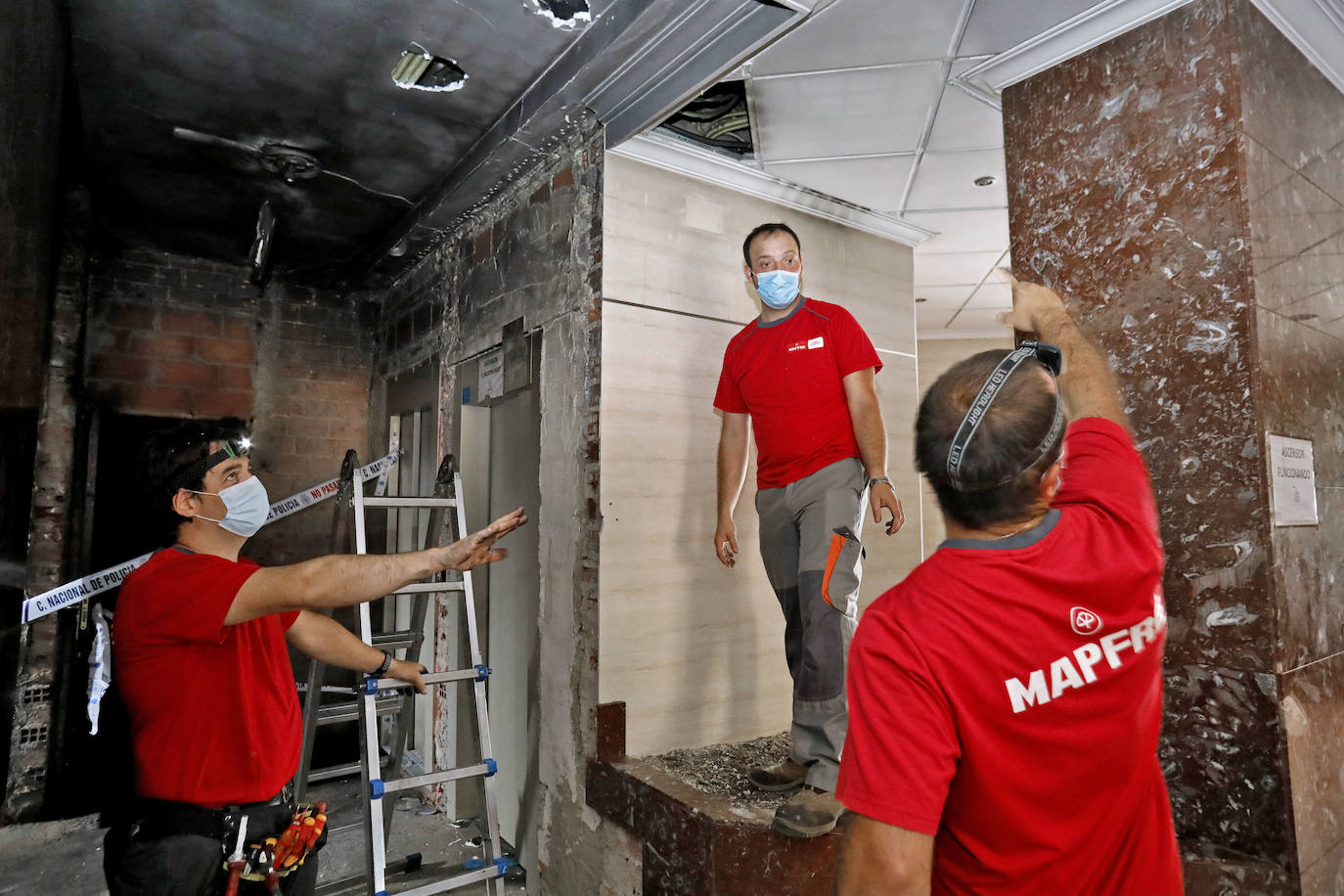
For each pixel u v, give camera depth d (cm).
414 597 386
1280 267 179
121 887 147
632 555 256
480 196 329
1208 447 174
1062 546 84
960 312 507
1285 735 160
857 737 83
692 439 274
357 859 296
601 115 256
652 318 268
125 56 248
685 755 255
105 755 352
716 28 210
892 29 205
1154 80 187
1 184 161
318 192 346
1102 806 83
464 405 355
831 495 212
